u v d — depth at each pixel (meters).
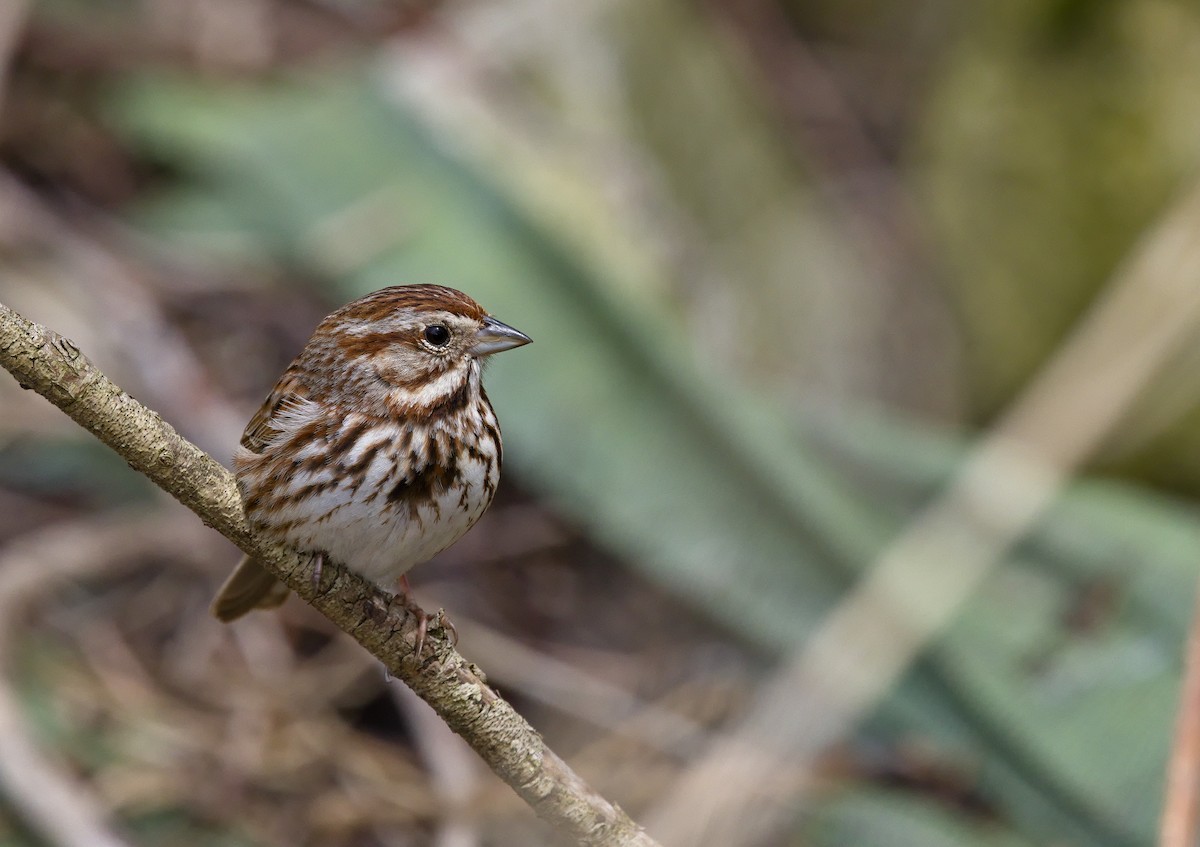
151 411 5.11
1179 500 10.65
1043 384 6.06
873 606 7.79
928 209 13.09
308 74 13.79
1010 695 8.89
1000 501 8.40
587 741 9.64
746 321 12.48
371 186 11.91
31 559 10.37
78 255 11.70
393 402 6.73
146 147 13.01
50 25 13.23
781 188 13.50
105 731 9.63
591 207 11.94
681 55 13.58
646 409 10.46
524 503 11.32
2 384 11.21
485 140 12.06
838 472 10.48
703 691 9.54
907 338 12.90
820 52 15.63
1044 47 12.04
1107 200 11.66
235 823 9.22
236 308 11.90
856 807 8.48
